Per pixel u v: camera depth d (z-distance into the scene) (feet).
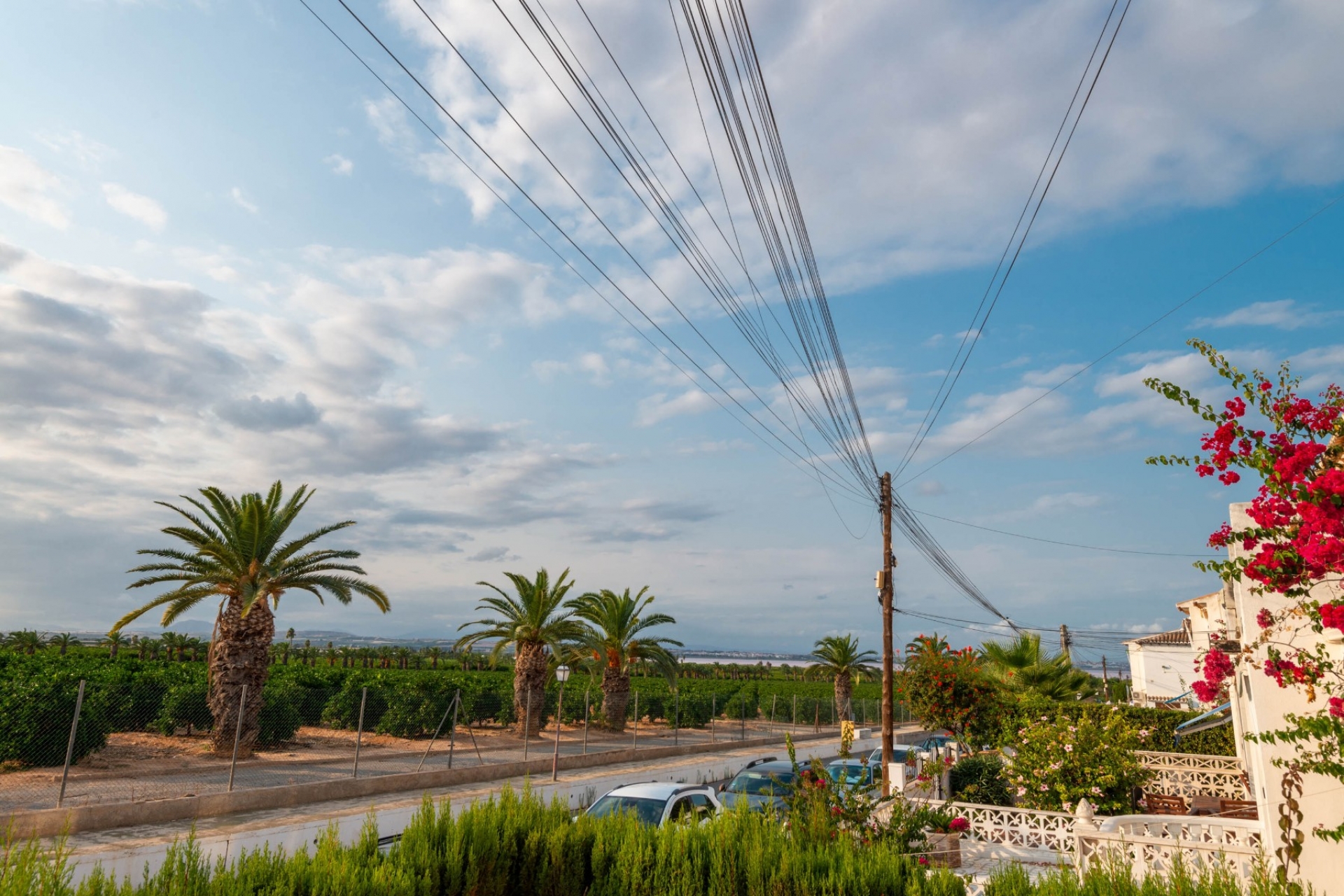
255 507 76.38
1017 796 56.65
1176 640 146.82
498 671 214.69
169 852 18.21
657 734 136.87
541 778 77.30
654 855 23.71
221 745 73.87
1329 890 23.27
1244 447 21.29
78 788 55.72
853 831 27.89
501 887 22.68
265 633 77.97
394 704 103.24
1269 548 20.68
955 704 69.15
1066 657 107.04
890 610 71.31
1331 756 22.88
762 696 181.27
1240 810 47.21
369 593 82.79
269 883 18.67
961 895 21.61
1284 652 25.27
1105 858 30.71
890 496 73.46
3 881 15.99
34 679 64.80
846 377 53.78
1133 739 54.95
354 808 57.21
